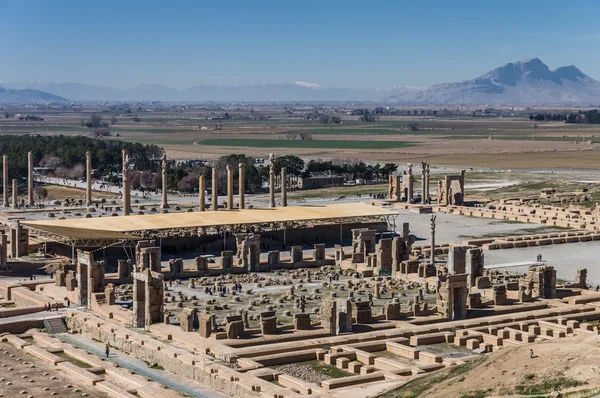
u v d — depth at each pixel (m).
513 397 88.50
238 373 110.06
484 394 90.69
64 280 164.75
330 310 130.50
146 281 135.00
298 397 100.81
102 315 144.62
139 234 198.88
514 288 159.38
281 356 118.06
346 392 103.00
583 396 85.75
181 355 118.50
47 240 197.12
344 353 118.44
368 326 134.38
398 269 181.00
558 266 195.12
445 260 198.12
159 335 130.88
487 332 131.25
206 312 138.88
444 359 116.38
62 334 140.25
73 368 119.12
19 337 138.12
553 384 89.62
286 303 155.38
